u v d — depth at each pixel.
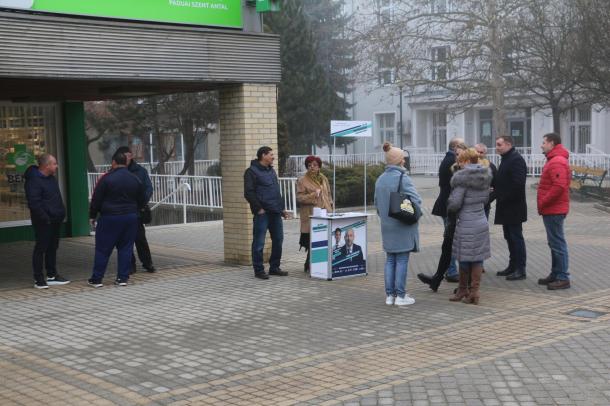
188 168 27.50
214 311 8.23
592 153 30.42
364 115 42.31
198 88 12.22
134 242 10.53
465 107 27.59
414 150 38.59
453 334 7.02
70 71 9.20
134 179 9.91
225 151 11.48
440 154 36.84
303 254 12.66
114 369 6.10
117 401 5.30
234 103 11.21
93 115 27.27
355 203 22.36
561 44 22.61
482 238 8.20
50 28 9.01
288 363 6.16
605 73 19.52
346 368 5.98
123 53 9.68
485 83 25.77
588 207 19.67
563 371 5.77
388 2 29.14
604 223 15.98
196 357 6.41
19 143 14.69
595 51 19.33
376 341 6.82
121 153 9.86
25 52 8.81
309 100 30.92
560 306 8.12
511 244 9.76
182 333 7.28
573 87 24.05
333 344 6.75
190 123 26.80
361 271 10.32
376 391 5.38
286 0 31.11
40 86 11.79
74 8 9.26
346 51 31.88
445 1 28.12
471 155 8.20
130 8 9.77
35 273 9.71
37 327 7.64
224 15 10.77
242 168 11.21
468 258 8.18
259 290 9.39
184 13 10.32
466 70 27.81
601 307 8.03
